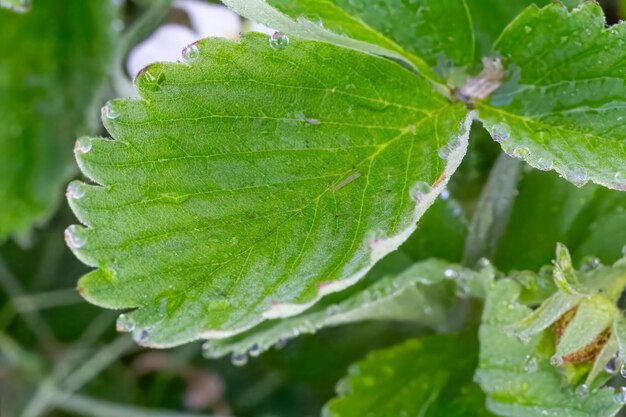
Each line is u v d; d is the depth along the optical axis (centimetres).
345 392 27
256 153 23
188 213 23
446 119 24
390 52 24
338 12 24
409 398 27
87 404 36
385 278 26
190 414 35
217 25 33
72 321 36
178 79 23
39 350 36
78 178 33
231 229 23
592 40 24
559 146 23
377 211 23
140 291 23
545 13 24
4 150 33
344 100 23
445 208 27
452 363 27
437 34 24
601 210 26
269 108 23
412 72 24
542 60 24
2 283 36
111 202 23
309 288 22
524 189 26
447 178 22
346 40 24
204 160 23
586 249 26
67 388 36
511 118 24
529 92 24
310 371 33
